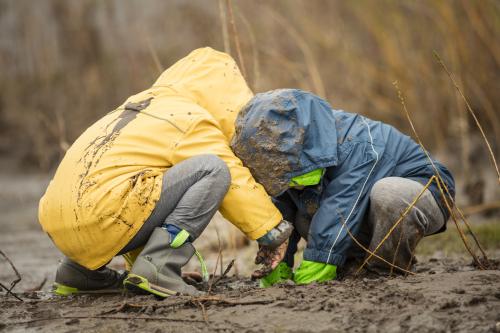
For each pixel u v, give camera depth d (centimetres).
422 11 1969
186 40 2423
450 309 705
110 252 807
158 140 815
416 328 668
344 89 2105
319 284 812
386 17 2019
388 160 868
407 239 855
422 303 722
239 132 830
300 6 2202
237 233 1320
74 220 802
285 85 2025
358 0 2047
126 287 813
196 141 819
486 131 1928
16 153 2559
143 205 787
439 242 1230
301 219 912
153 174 798
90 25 2767
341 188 848
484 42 1842
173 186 798
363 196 851
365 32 2175
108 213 784
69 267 888
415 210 847
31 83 2734
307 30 2147
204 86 882
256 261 851
